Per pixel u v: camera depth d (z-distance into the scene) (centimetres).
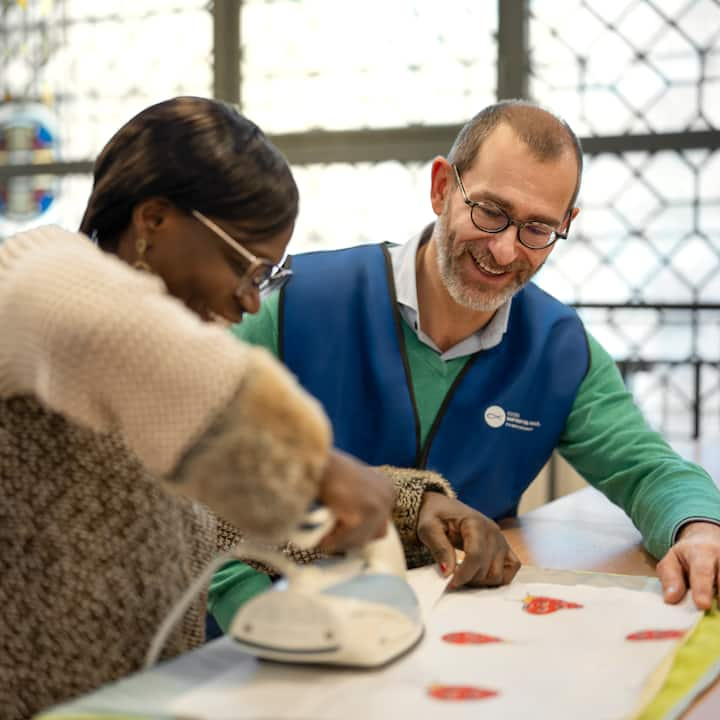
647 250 550
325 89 602
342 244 602
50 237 93
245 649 93
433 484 135
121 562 99
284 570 94
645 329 548
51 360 83
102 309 81
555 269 567
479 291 164
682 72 546
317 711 82
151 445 81
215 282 102
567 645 104
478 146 162
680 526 148
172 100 104
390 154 588
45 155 648
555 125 161
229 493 80
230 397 79
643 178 550
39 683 97
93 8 637
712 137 536
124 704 81
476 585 127
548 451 181
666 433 543
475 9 573
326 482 87
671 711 88
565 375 178
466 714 83
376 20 591
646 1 550
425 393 174
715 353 536
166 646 105
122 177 100
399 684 90
